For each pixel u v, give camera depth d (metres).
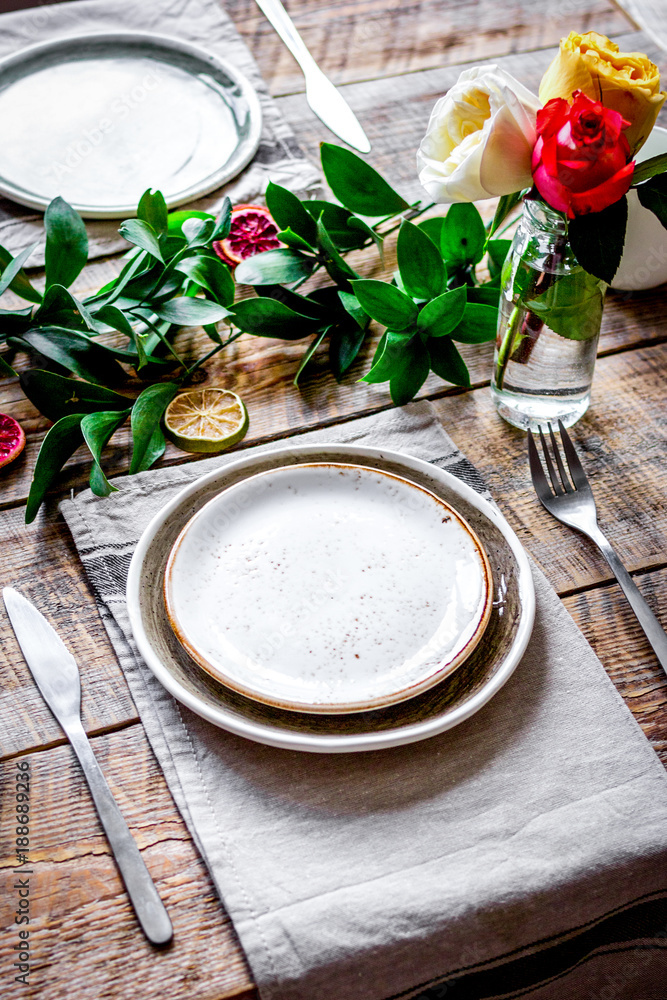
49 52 1.49
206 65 1.49
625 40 1.56
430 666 0.96
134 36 1.50
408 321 1.15
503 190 1.02
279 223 1.21
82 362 1.16
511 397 1.16
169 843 0.93
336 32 1.59
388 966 0.89
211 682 0.97
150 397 1.13
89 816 0.95
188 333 1.26
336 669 0.96
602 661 1.02
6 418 1.17
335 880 0.91
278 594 1.00
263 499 1.05
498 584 1.01
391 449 1.14
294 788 0.94
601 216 0.99
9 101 1.44
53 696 0.99
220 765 0.95
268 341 1.26
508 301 1.11
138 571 1.01
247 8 1.62
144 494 1.10
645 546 1.09
